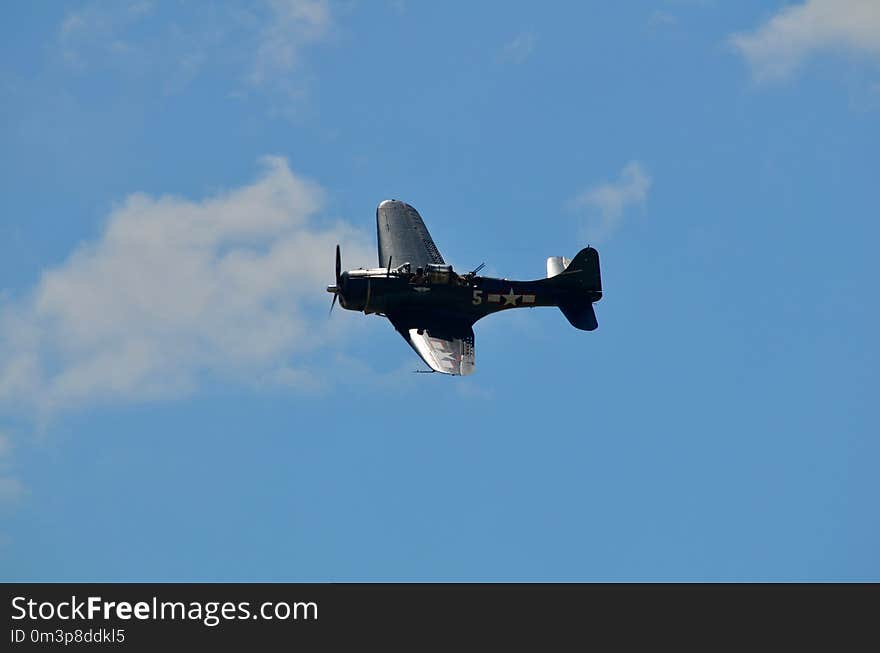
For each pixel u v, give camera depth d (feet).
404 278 561.84
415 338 549.95
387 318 567.18
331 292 566.77
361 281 559.38
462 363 540.11
